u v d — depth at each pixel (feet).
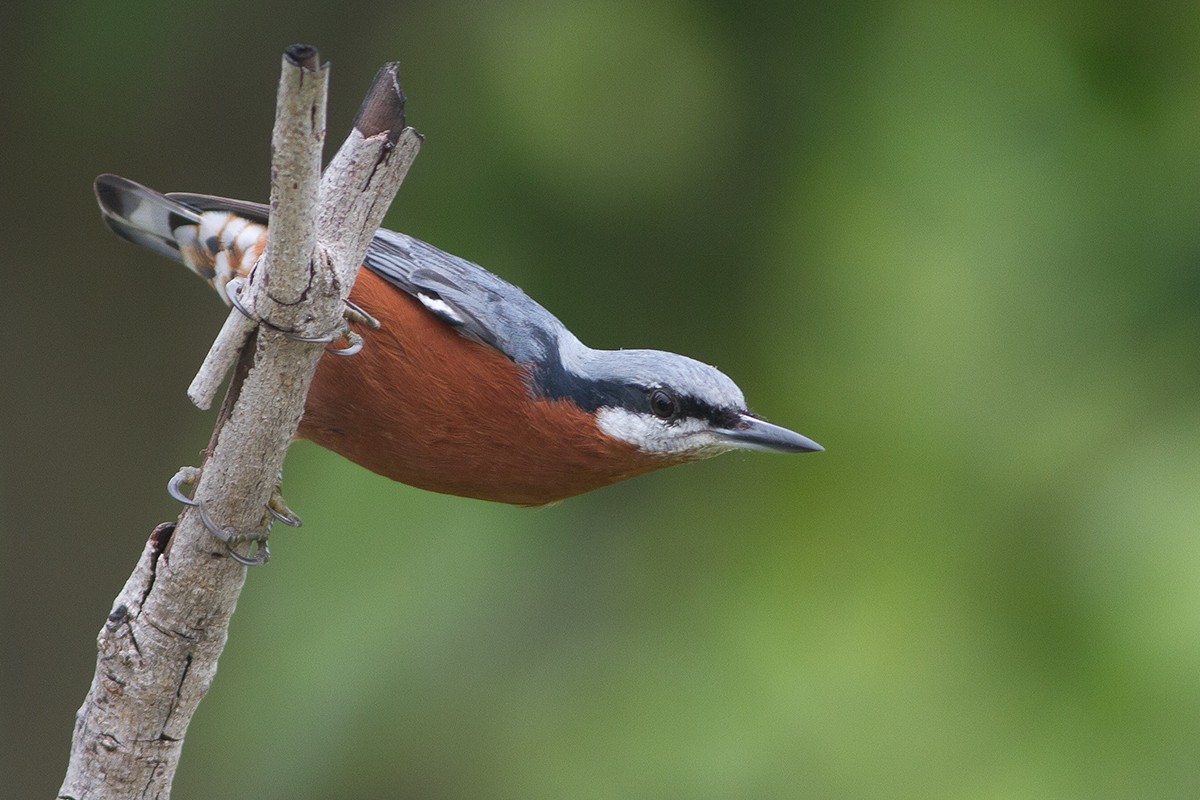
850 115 35.78
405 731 34.65
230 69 37.40
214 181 38.29
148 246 27.94
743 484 38.19
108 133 37.29
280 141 15.81
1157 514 35.45
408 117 36.06
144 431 39.06
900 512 37.11
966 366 36.86
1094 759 34.63
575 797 36.14
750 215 36.09
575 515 37.14
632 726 36.45
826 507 37.47
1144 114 36.11
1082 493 36.42
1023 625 36.17
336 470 34.99
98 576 38.81
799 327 36.60
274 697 34.04
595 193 35.14
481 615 35.04
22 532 38.45
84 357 38.75
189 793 38.19
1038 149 36.11
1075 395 36.68
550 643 36.70
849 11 35.42
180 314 39.24
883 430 37.11
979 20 35.76
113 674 18.97
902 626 36.40
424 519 34.58
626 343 35.76
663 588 37.50
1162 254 35.83
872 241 36.65
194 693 19.20
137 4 34.04
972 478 36.96
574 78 35.94
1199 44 35.70
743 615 37.19
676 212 35.70
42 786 38.29
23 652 38.40
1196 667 34.30
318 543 34.40
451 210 35.12
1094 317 36.40
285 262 16.93
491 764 35.83
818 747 35.70
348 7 37.45
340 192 17.65
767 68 35.83
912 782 35.06
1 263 38.09
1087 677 35.22
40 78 34.81
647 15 35.88
